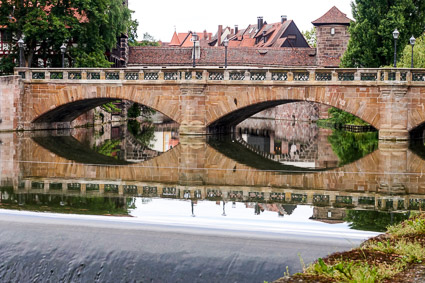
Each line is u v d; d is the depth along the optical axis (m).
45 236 11.71
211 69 37.28
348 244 11.06
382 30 48.09
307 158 29.58
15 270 10.88
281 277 9.37
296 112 75.38
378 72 34.69
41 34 45.88
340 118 55.75
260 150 33.84
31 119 40.53
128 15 55.91
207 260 10.42
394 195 18.05
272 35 88.69
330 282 8.18
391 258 9.39
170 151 31.75
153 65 65.75
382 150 31.25
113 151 32.06
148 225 12.75
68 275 10.58
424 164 25.75
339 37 66.94
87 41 49.25
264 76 36.69
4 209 14.95
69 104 40.19
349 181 21.17
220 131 44.31
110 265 10.61
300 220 13.77
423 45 45.47
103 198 17.11
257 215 14.43
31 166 24.52
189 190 18.83
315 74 35.84
